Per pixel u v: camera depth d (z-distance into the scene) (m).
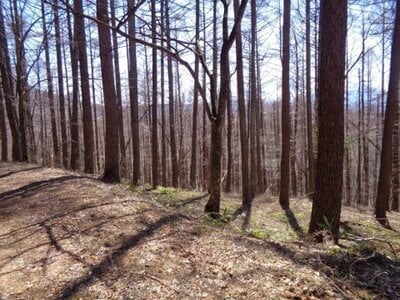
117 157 10.49
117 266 4.24
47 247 5.00
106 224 5.61
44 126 30.28
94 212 6.22
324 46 5.85
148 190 13.20
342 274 3.87
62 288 3.87
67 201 7.06
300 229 9.63
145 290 3.68
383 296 3.41
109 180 10.25
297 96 23.94
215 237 5.09
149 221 5.70
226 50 7.32
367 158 27.11
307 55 16.38
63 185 8.43
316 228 5.98
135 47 14.20
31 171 11.34
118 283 3.86
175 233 5.16
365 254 4.44
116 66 18.88
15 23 14.28
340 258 4.29
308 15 16.09
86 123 13.80
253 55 14.26
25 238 5.45
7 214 6.79
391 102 11.01
